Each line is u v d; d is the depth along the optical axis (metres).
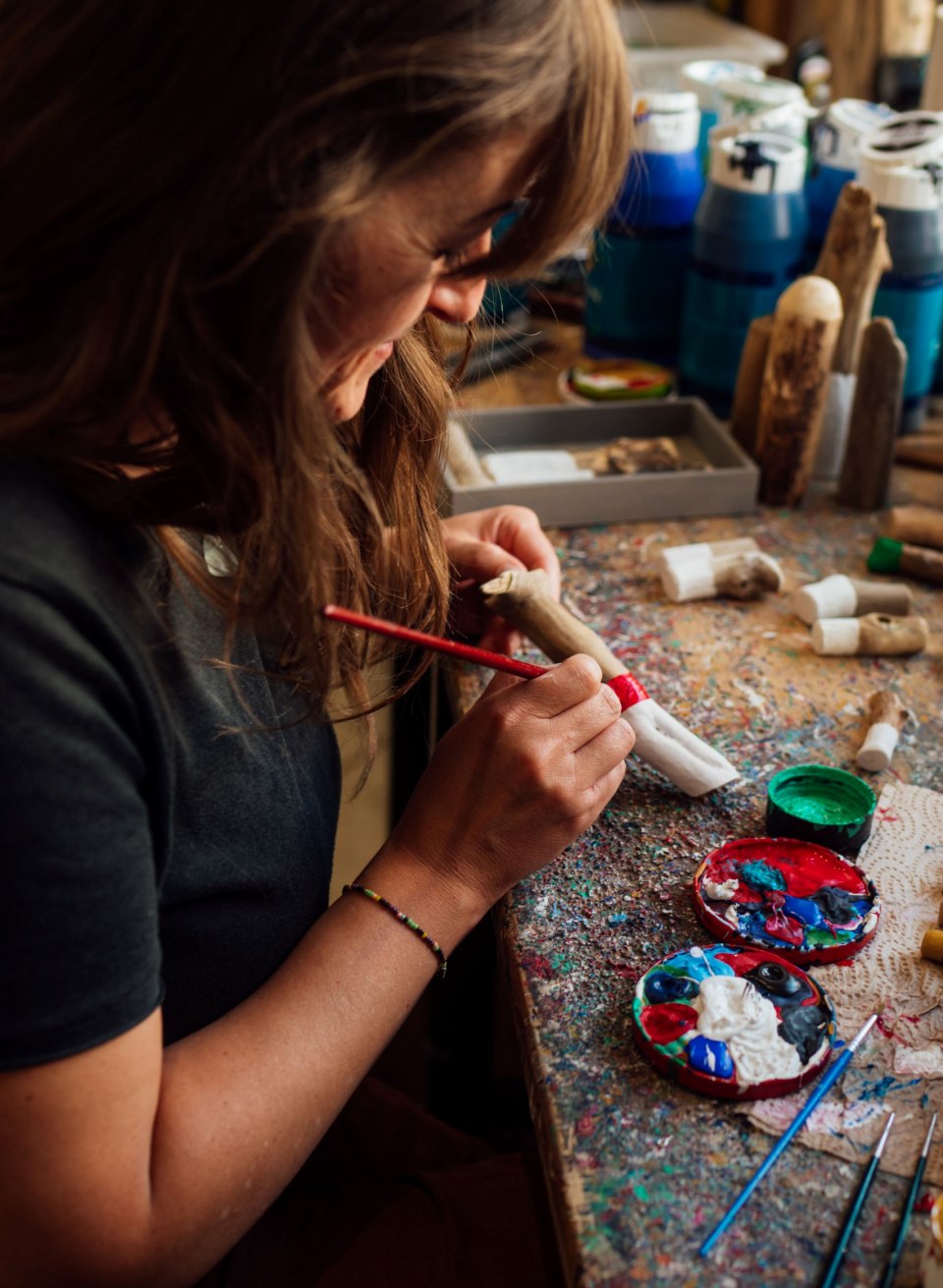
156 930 0.59
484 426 1.40
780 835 0.84
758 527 1.27
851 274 1.26
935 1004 0.70
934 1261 0.53
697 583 1.13
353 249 0.54
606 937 0.76
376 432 0.87
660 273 1.54
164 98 0.50
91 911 0.54
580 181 0.56
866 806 0.85
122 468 0.61
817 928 0.74
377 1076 1.35
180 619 0.67
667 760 0.87
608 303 1.58
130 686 0.57
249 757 0.70
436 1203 0.84
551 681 0.76
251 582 0.68
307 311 0.56
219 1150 0.61
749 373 1.31
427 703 1.29
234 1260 0.79
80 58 0.50
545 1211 0.77
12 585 0.53
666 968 0.71
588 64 0.53
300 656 0.74
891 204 1.29
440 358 0.89
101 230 0.53
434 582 0.94
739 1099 0.64
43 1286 0.58
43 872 0.52
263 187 0.51
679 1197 0.59
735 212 1.37
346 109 0.50
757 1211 0.58
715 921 0.75
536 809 0.74
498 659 0.76
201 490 0.60
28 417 0.55
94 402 0.57
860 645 1.05
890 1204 0.59
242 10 0.49
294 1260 0.84
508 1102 1.44
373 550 0.88
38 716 0.52
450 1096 1.34
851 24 1.89
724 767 0.88
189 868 0.67
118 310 0.54
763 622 1.11
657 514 1.29
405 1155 0.97
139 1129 0.58
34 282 0.54
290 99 0.50
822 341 1.21
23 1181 0.55
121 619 0.58
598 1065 0.67
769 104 1.42
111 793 0.55
